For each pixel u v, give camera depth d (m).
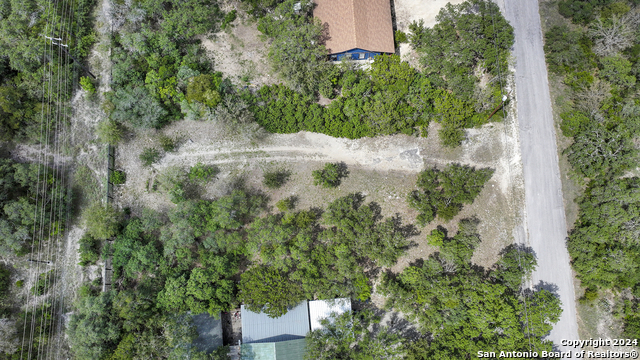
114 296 36.62
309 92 41.50
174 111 41.50
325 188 42.31
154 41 40.97
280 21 41.16
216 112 39.84
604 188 39.62
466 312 37.31
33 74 39.22
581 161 40.38
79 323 35.66
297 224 39.75
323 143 42.91
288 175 42.41
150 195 41.44
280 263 37.44
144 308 36.38
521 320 36.91
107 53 41.78
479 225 41.84
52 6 40.44
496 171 42.62
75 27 41.47
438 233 39.47
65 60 40.53
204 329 37.75
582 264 38.91
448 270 39.09
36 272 39.28
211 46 43.50
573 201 41.78
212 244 38.25
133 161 41.78
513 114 43.16
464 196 39.50
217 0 44.25
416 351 37.44
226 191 41.81
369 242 37.56
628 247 37.91
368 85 40.69
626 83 40.94
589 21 43.91
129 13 40.75
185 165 42.09
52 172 40.00
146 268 38.50
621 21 41.25
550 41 43.84
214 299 37.41
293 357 37.03
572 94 43.25
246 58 43.56
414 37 42.44
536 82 43.66
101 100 41.62
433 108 41.66
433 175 40.59
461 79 40.72
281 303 37.03
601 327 39.97
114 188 41.16
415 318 40.06
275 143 42.78
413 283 38.41
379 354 36.62
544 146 42.75
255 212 40.28
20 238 37.78
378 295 40.69
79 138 41.25
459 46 40.91
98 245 40.12
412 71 40.94
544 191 42.03
